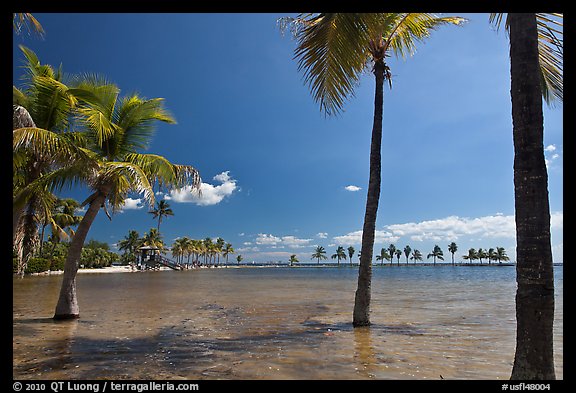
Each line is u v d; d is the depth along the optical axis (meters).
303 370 5.77
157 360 6.40
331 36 5.06
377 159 10.11
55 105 10.87
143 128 12.49
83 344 7.71
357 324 9.95
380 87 10.16
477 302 16.39
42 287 24.69
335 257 170.75
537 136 3.71
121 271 65.62
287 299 18.30
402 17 9.20
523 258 3.67
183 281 37.97
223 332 9.10
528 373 3.52
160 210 86.75
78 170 10.16
